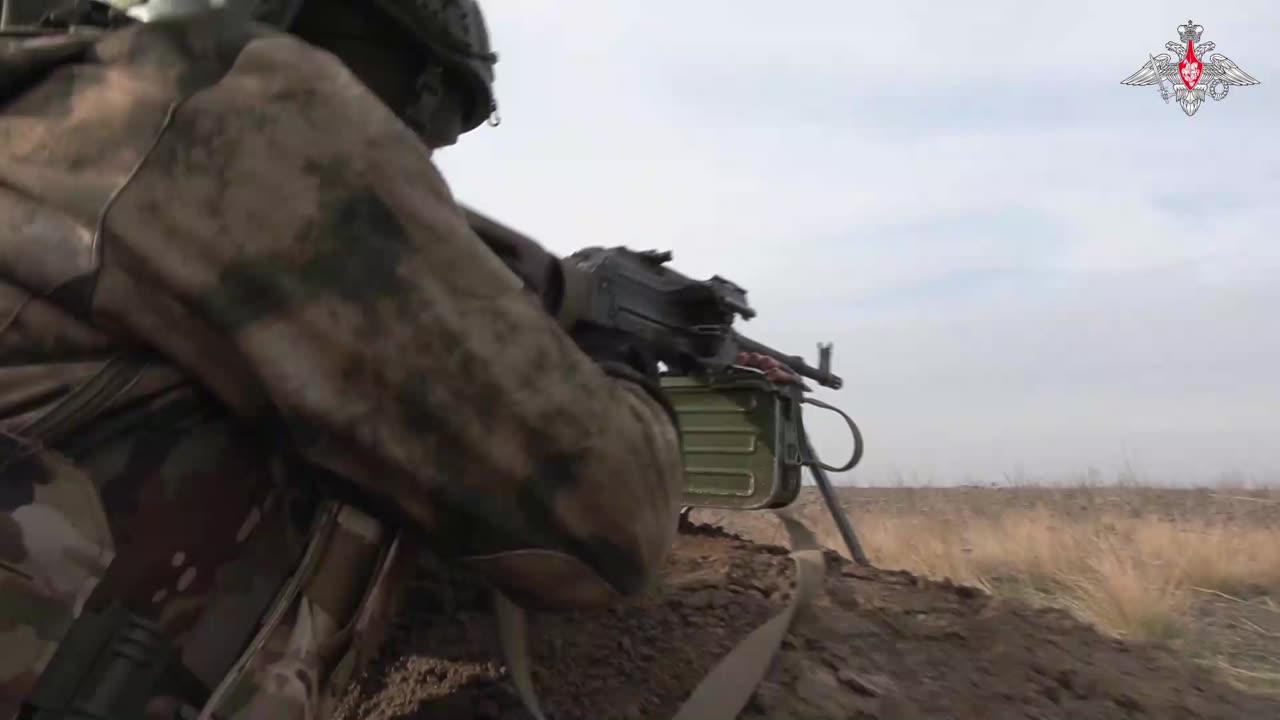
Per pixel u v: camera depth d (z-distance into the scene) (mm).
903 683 2328
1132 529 8109
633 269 2535
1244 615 5137
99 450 1146
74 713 1061
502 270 1282
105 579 1115
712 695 1968
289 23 1596
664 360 2793
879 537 7145
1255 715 2574
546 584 1338
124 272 1118
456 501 1235
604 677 2131
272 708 1197
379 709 2035
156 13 1320
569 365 1306
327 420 1160
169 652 1167
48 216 1124
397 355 1168
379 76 1873
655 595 2557
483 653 2166
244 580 1270
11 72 1194
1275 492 13055
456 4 1951
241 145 1138
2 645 1018
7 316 1124
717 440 2859
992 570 6246
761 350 3566
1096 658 2805
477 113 2207
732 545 3127
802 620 2541
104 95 1162
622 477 1340
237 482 1269
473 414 1213
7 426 1082
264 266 1126
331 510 1339
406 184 1206
